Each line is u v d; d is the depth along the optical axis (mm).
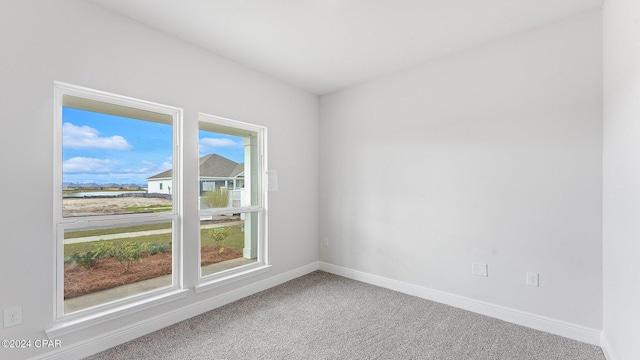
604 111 2070
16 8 1746
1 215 1702
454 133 2850
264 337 2285
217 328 2422
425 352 2084
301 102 3816
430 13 2191
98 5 2076
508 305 2537
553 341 2209
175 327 2434
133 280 2340
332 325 2477
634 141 1518
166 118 2559
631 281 1582
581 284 2205
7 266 1722
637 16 1465
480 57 2689
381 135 3414
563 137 2277
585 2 2062
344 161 3771
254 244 3332
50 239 1888
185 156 2611
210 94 2803
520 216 2473
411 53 2850
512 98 2512
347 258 3746
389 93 3340
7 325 1719
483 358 2006
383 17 2242
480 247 2689
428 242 3031
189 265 2633
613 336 1893
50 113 1882
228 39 2582
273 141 3451
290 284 3479
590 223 2172
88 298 2105
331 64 3100
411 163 3158
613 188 1883
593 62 2154
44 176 1863
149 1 2035
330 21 2301
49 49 1868
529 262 2430
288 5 2088
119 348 2117
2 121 1704
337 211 3850
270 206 3416
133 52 2264
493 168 2613
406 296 3105
